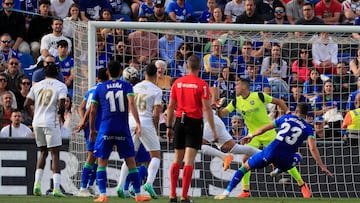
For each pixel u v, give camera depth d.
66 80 47.84
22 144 39.91
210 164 40.47
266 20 53.78
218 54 43.53
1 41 49.16
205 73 43.44
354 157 41.44
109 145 30.75
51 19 51.06
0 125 44.81
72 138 39.66
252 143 39.81
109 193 39.91
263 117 39.44
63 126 43.47
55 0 52.41
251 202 34.09
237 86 40.62
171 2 54.06
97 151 30.83
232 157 38.56
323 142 41.62
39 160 37.41
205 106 29.84
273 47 44.06
